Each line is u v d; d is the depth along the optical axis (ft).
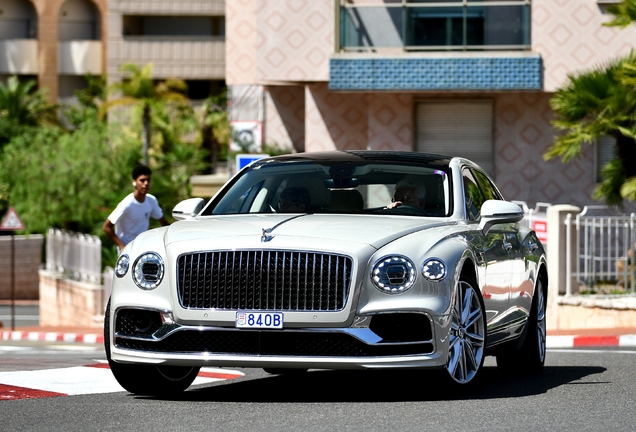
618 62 108.99
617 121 102.83
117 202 203.51
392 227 40.19
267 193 45.55
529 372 51.83
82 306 147.23
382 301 37.96
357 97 138.21
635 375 50.19
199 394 42.91
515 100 132.77
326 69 132.77
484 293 43.57
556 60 128.06
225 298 38.47
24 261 244.22
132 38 314.55
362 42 131.54
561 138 106.42
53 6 332.60
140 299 39.63
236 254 38.47
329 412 36.58
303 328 37.86
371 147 134.10
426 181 45.27
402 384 46.03
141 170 72.13
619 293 92.17
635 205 131.54
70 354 78.79
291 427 33.47
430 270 38.60
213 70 312.71
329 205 44.32
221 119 302.86
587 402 39.45
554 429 33.30
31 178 229.25
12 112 318.24
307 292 37.99
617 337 76.43
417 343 38.24
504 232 48.57
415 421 34.55
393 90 129.18
